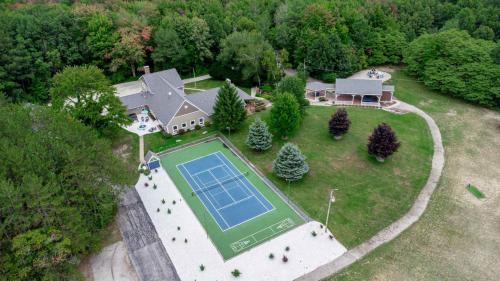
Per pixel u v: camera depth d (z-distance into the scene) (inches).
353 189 2028.8
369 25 3818.9
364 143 2443.4
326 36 3508.9
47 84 3097.9
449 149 2396.7
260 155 2346.2
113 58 3348.9
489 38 3553.2
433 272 1553.9
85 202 1587.1
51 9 3533.5
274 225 1827.0
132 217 1875.0
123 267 1598.2
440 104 3004.4
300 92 2615.7
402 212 1872.5
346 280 1525.6
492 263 1593.3
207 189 2086.6
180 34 3523.6
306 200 1961.1
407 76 3570.4
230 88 2448.3
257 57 3255.4
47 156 1503.4
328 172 2169.0
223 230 1804.9
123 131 2613.2
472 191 2015.3
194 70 3686.0
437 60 3142.2
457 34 3189.0
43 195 1330.0
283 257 1622.8
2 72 2787.9
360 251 1659.7
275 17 4097.0
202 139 2551.7
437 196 1979.6
